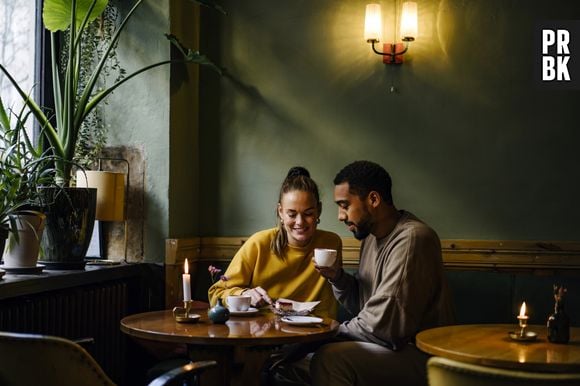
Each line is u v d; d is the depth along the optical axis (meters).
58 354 2.05
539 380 1.72
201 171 4.32
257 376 3.07
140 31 4.07
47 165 3.58
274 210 4.21
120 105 4.09
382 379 2.69
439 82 3.99
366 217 2.91
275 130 4.22
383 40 4.05
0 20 3.67
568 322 2.36
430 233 2.82
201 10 4.32
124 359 3.85
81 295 3.45
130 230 4.07
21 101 3.81
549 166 3.87
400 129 4.04
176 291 4.01
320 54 4.16
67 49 4.01
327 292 3.26
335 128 4.13
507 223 3.90
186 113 4.24
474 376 1.76
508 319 3.81
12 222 3.00
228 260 4.25
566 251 3.79
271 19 4.24
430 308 2.81
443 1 3.99
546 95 3.89
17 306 2.99
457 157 3.96
